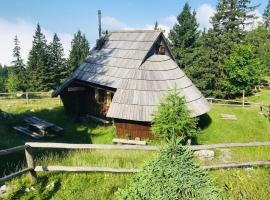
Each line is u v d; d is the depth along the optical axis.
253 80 35.19
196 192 5.22
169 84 20.12
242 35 39.41
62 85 23.94
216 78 37.84
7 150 7.23
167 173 5.34
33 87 63.28
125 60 21.69
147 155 11.20
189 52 39.91
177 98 14.87
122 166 9.48
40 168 8.13
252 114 25.66
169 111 14.62
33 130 19.72
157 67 20.72
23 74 71.56
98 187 8.16
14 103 28.16
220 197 5.29
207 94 39.00
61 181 8.33
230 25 38.16
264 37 64.75
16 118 21.44
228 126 22.52
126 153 11.42
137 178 5.74
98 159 10.18
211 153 12.61
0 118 20.31
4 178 7.32
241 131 21.70
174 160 5.42
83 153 10.93
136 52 21.61
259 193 7.77
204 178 5.36
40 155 11.67
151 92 19.47
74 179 8.47
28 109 26.05
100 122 23.08
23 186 7.90
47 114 24.86
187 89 20.61
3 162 10.09
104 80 21.42
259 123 23.47
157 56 21.55
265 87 43.62
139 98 19.28
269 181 8.70
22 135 18.14
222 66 36.91
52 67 63.22
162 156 5.50
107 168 8.77
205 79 37.50
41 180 8.27
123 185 8.31
